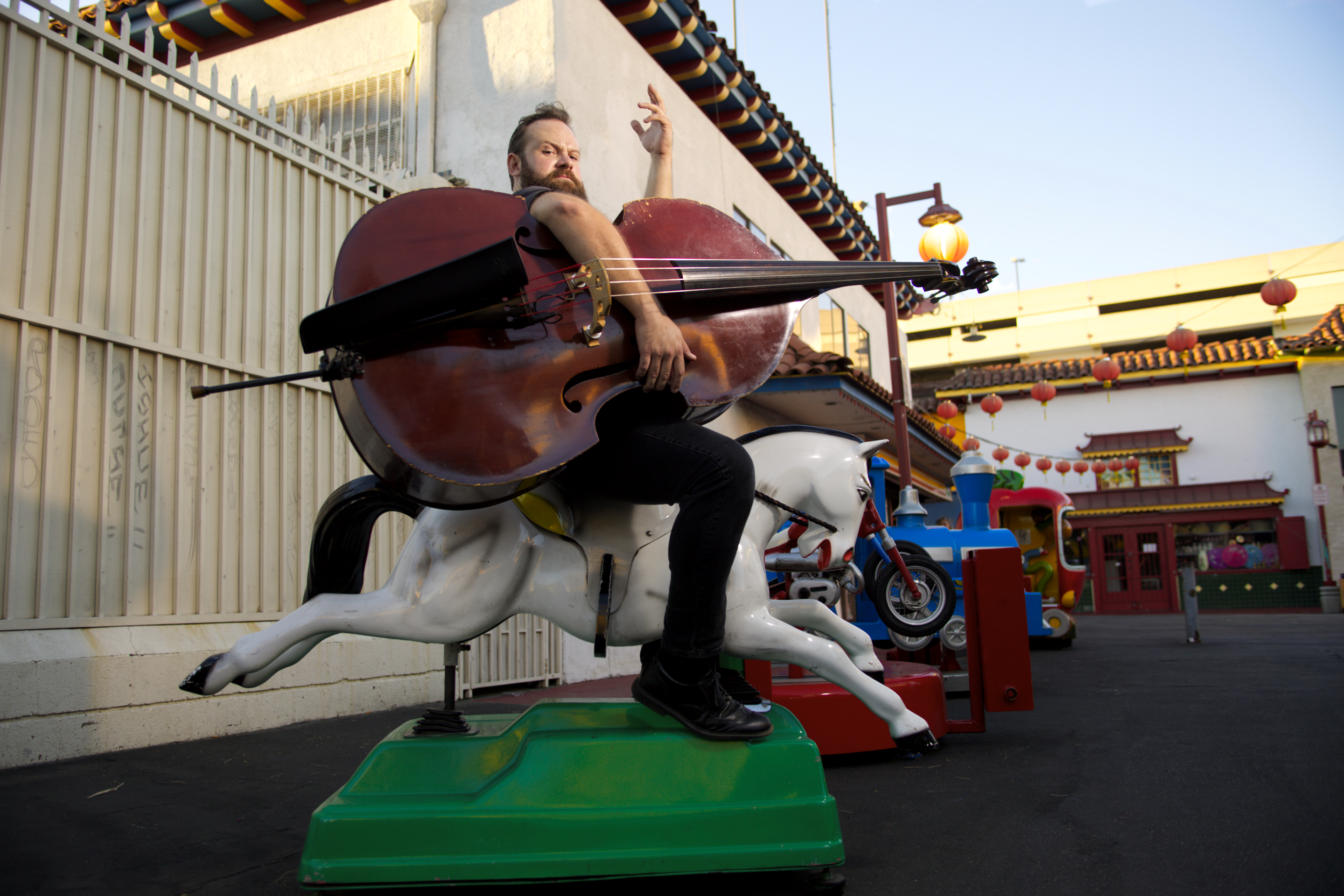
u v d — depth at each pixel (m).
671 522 2.39
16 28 3.78
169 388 4.37
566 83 7.07
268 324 4.98
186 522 4.39
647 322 1.98
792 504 2.83
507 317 1.93
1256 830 2.62
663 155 2.95
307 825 2.74
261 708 4.55
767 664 3.72
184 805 2.97
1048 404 27.09
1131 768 3.56
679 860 2.01
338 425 5.40
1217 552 24.64
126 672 3.94
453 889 2.09
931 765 3.76
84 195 4.02
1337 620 16.88
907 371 18.34
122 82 4.23
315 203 5.40
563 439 1.92
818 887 2.09
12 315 3.66
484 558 2.33
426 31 7.47
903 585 4.79
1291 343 24.39
